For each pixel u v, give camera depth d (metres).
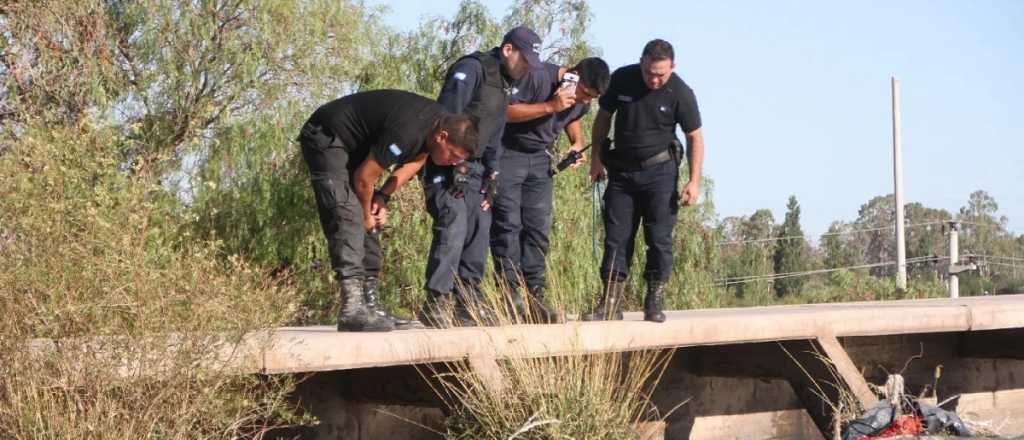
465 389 5.38
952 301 9.44
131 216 4.66
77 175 4.96
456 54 12.26
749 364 7.16
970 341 8.59
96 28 11.23
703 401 7.43
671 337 6.25
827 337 6.82
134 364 4.35
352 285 5.60
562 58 12.84
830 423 6.68
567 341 5.75
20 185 4.55
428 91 12.16
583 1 12.80
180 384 4.41
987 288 23.86
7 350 4.23
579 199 11.56
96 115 9.37
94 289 4.33
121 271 4.41
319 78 12.37
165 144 10.95
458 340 5.43
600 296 6.71
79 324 4.30
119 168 7.47
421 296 10.72
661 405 7.15
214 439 4.61
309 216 10.84
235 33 12.11
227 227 10.61
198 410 4.47
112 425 4.28
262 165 10.88
